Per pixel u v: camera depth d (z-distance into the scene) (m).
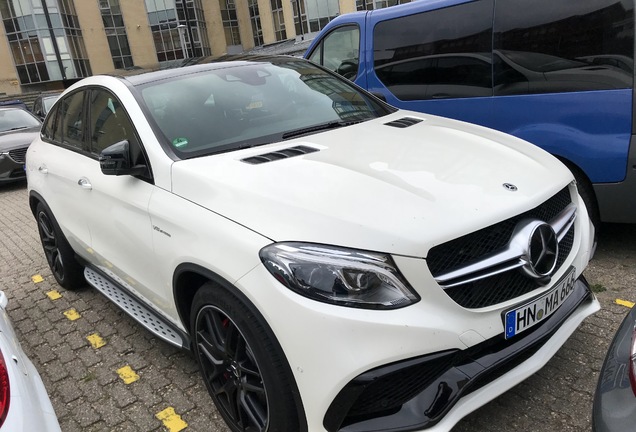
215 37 47.59
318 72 3.83
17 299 4.53
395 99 5.00
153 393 2.99
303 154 2.59
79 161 3.55
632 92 3.44
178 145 2.77
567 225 2.42
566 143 3.81
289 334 1.94
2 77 40.25
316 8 39.41
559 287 2.26
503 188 2.23
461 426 2.44
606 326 3.05
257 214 2.15
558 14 3.74
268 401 2.09
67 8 40.66
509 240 2.11
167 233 2.51
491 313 2.02
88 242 3.56
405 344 1.87
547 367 2.76
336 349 1.86
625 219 3.70
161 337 2.88
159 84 3.20
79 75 41.81
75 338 3.73
